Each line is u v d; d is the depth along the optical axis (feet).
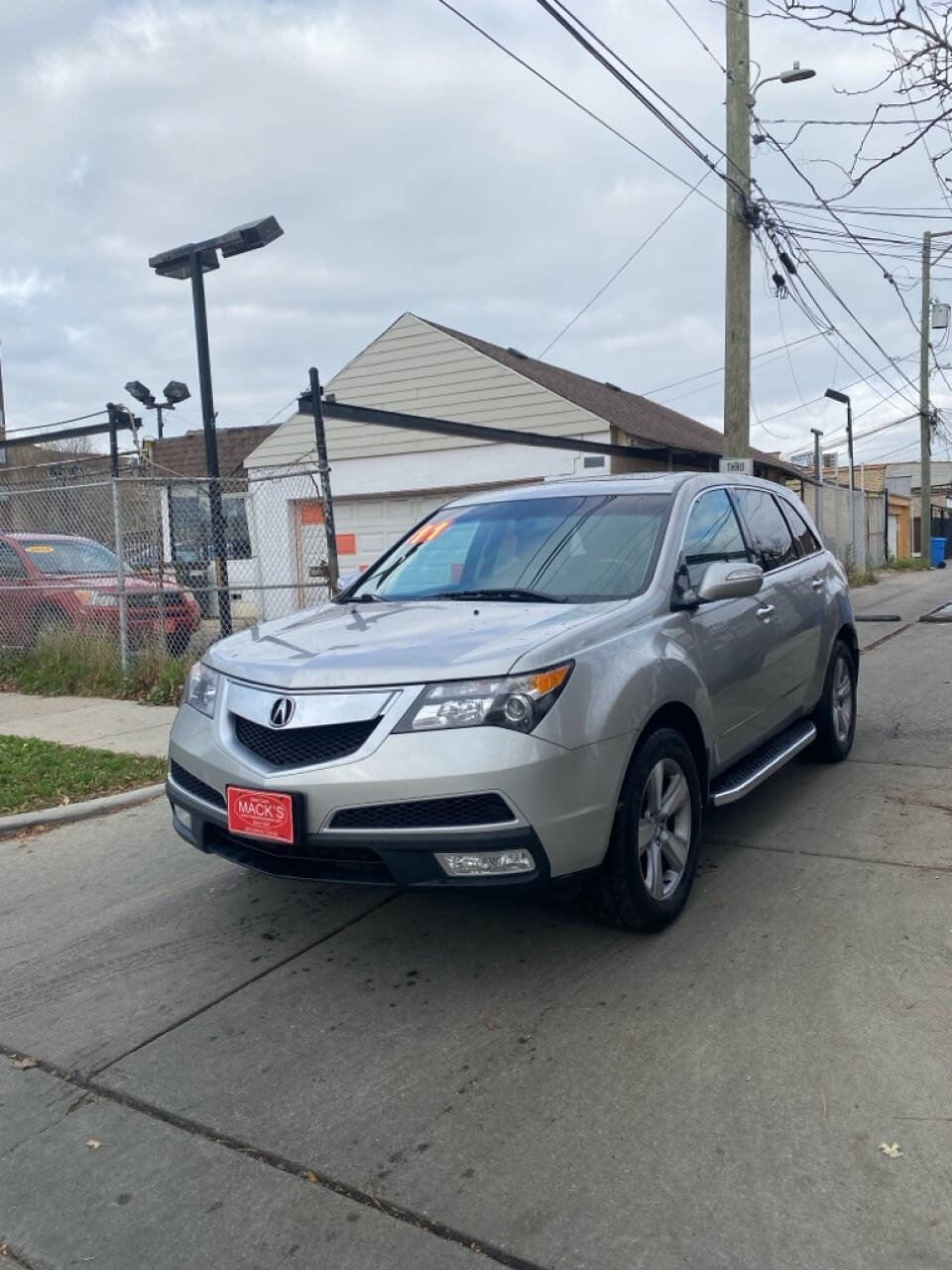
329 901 15.84
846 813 18.80
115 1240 8.78
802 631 19.65
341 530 65.67
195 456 85.76
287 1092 10.76
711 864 16.56
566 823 11.96
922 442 105.81
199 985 13.28
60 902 16.52
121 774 23.38
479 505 18.51
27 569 37.35
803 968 12.74
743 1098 10.16
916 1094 10.07
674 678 13.93
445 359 62.34
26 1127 10.42
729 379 43.62
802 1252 8.14
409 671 12.14
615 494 17.30
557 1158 9.45
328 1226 8.78
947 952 13.00
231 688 13.55
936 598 63.82
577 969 13.04
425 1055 11.32
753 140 41.96
